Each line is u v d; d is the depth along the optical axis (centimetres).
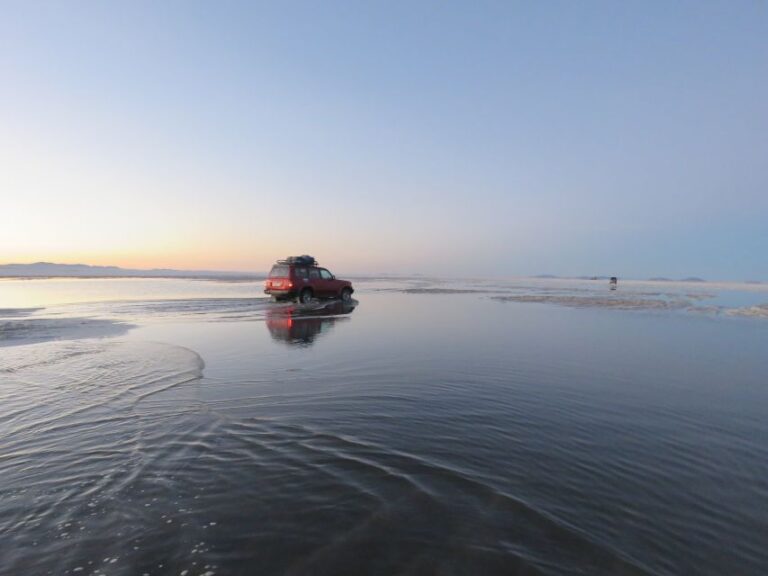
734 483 364
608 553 265
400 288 4284
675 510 319
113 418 493
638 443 446
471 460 397
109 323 1315
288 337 1101
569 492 341
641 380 710
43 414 504
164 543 267
